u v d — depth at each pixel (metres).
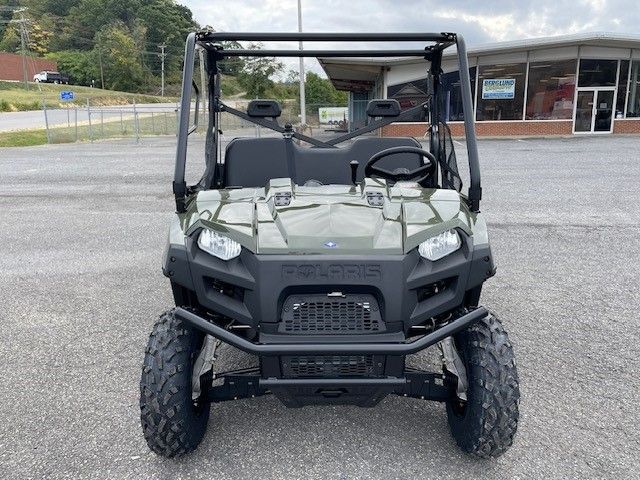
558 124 27.34
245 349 2.49
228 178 4.01
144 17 117.12
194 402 2.86
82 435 3.17
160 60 115.94
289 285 2.57
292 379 2.55
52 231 8.15
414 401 3.48
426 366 3.85
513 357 2.75
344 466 2.89
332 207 2.95
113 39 108.38
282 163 4.00
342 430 3.20
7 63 97.44
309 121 25.27
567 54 26.58
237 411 3.41
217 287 2.76
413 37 3.60
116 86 107.88
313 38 3.60
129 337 4.46
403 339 2.54
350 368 2.55
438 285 2.78
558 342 4.29
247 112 4.20
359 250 2.63
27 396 3.59
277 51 4.18
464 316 2.64
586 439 3.08
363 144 4.04
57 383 3.75
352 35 3.61
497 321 2.89
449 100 4.35
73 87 90.12
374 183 3.41
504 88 27.33
